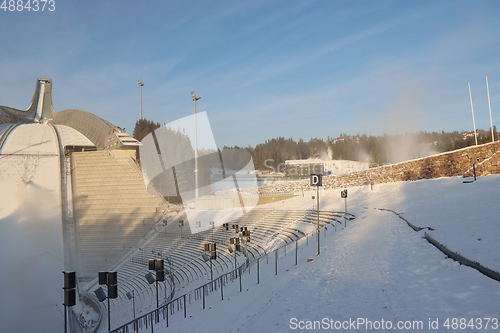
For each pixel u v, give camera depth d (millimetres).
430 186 29250
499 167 24734
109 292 11406
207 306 14234
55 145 79250
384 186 38781
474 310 5645
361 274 10039
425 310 6262
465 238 9797
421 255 10344
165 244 44875
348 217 25562
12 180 60812
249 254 27062
